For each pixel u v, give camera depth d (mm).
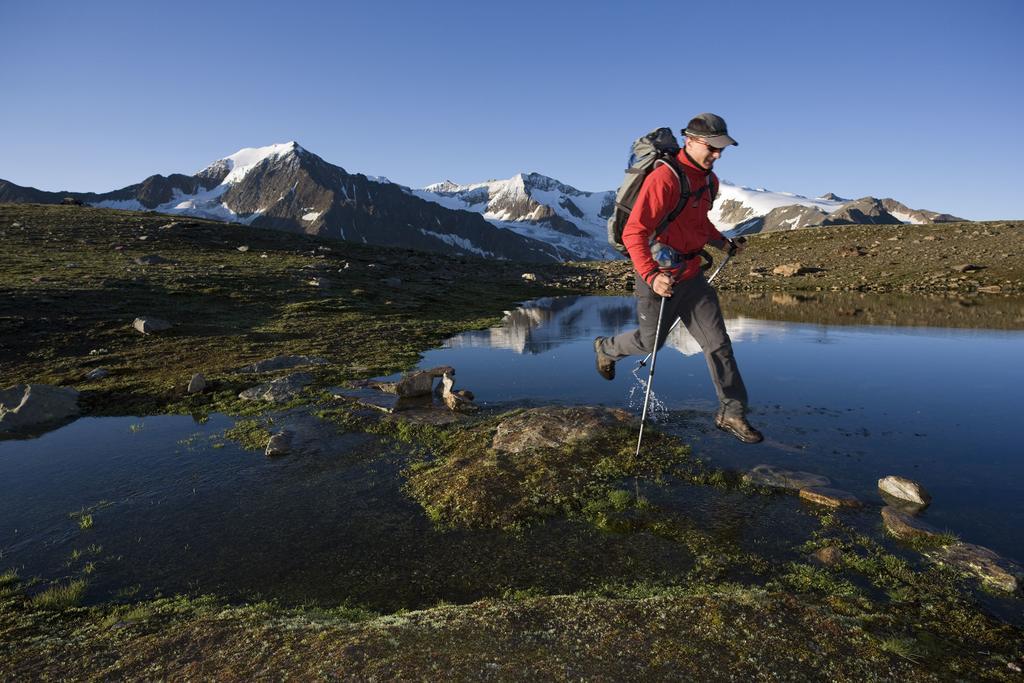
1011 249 44719
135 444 9609
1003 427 9055
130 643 4078
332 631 4035
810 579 4844
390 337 20922
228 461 8625
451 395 11227
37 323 19031
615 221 4730
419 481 7461
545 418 9016
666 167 4309
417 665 3447
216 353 17234
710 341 4832
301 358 16078
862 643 3811
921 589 4668
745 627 3945
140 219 63844
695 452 8039
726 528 5883
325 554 5719
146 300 24922
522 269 70188
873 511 6176
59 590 5121
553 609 4262
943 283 38000
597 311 32969
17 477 8141
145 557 5777
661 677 3303
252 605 4816
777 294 38750
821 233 70875
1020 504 6277
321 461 8484
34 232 47688
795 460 7715
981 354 15648
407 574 5281
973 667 3617
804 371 13727
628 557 5414
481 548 5719
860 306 29547
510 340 20703
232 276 32969
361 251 65562
